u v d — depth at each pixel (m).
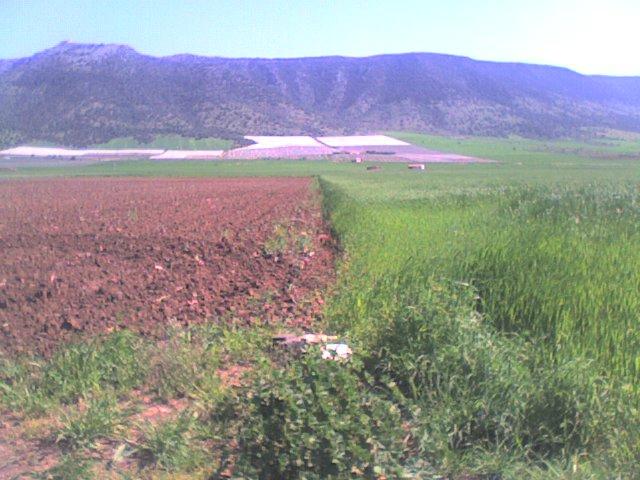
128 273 12.28
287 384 5.15
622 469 4.80
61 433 5.40
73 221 22.77
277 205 29.89
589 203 16.14
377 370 6.64
